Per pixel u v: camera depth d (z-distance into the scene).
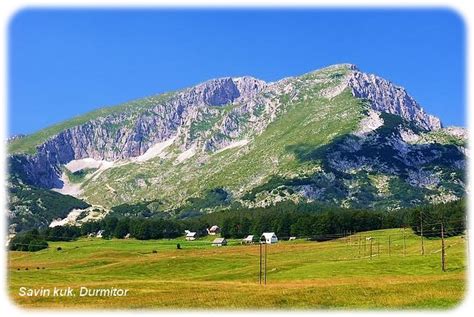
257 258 197.75
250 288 107.25
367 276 132.75
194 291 103.75
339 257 188.50
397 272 137.50
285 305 87.38
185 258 194.50
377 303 86.38
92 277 154.75
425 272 134.00
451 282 104.75
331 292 97.12
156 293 102.06
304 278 137.38
